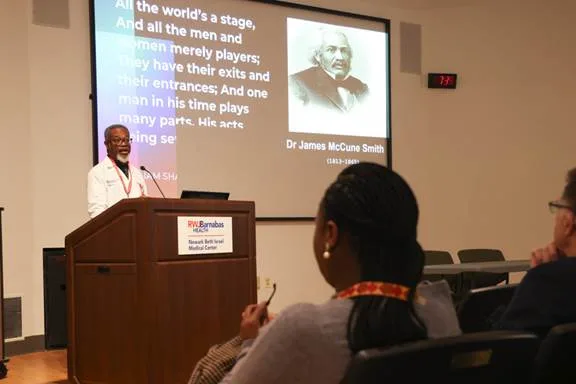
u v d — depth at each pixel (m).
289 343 0.92
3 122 4.42
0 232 3.44
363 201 0.98
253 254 2.89
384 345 0.93
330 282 1.06
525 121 6.79
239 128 5.59
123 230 2.54
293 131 5.92
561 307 1.24
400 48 6.68
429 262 4.71
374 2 6.51
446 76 6.76
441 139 6.83
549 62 6.80
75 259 2.69
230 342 1.44
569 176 1.40
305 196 5.97
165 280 2.53
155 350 2.47
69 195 4.70
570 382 1.10
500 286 1.56
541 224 6.75
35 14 4.61
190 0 5.32
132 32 5.01
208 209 2.71
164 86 5.16
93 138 4.79
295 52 5.95
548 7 6.81
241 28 5.62
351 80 6.31
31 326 4.46
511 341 0.94
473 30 6.86
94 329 2.62
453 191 6.80
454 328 1.09
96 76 4.82
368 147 6.40
